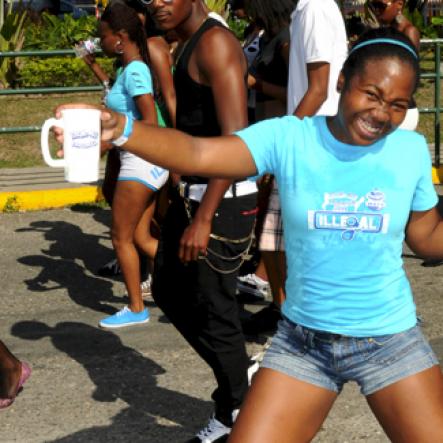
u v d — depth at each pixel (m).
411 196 3.07
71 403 5.06
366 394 3.10
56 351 5.85
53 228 9.20
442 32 21.30
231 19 19.36
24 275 7.63
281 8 5.75
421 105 15.35
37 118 14.69
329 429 4.68
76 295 7.11
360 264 3.04
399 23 7.21
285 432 3.03
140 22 5.86
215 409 4.36
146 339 6.03
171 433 4.68
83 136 2.78
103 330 6.25
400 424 3.05
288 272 3.17
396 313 3.08
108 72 16.88
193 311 4.23
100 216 9.67
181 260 4.11
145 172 5.82
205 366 5.57
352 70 2.92
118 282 7.44
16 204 9.91
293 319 3.12
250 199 4.27
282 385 3.06
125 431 4.71
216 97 4.12
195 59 4.16
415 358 3.05
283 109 5.98
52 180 10.92
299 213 3.05
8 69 16.56
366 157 3.00
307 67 5.23
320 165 3.01
